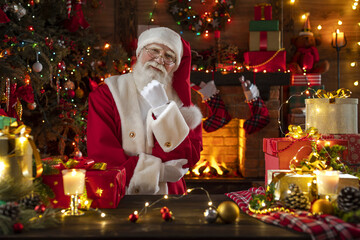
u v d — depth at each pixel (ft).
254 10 13.42
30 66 8.78
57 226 3.25
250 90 12.47
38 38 8.67
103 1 14.24
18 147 3.39
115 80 6.38
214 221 3.35
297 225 3.08
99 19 14.25
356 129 5.13
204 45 14.24
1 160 3.34
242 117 13.16
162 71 6.05
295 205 3.50
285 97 13.85
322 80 14.24
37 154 3.44
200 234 3.01
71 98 10.95
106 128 5.89
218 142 14.39
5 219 3.01
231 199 4.33
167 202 4.20
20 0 8.58
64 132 10.90
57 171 3.86
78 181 3.52
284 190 3.80
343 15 14.16
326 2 14.20
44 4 10.23
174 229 3.16
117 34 14.28
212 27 14.19
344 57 14.20
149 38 6.06
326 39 14.23
